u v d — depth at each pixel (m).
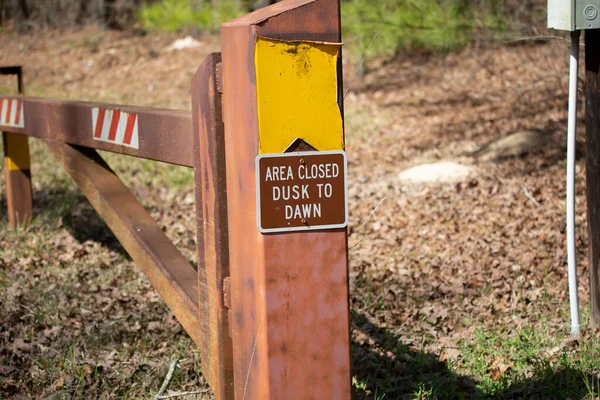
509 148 9.88
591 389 3.84
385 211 7.96
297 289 2.69
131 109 3.96
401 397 3.88
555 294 5.40
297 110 2.59
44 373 4.18
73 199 8.27
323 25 2.57
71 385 4.02
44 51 20.16
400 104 13.41
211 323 3.21
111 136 4.24
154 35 20.78
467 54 15.34
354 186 9.05
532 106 12.15
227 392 3.13
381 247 6.82
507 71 14.23
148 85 16.61
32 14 22.27
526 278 5.77
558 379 3.99
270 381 2.71
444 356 4.41
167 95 15.56
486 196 8.27
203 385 4.05
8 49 20.48
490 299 5.38
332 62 2.60
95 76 17.77
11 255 6.42
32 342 4.59
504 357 4.33
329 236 2.69
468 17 10.64
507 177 8.96
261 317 2.69
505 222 7.36
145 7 20.11
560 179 8.77
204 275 3.31
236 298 2.91
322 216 2.67
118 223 4.38
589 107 4.59
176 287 3.67
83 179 4.90
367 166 9.99
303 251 2.67
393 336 4.71
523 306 5.14
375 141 11.28
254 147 2.62
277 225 2.63
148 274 4.02
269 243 2.64
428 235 7.11
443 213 7.74
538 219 7.38
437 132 11.44
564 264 6.08
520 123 11.35
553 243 6.64
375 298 5.48
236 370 2.98
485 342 4.56
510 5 11.09
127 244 4.27
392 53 15.84
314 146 2.63
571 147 4.64
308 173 2.64
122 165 9.98
